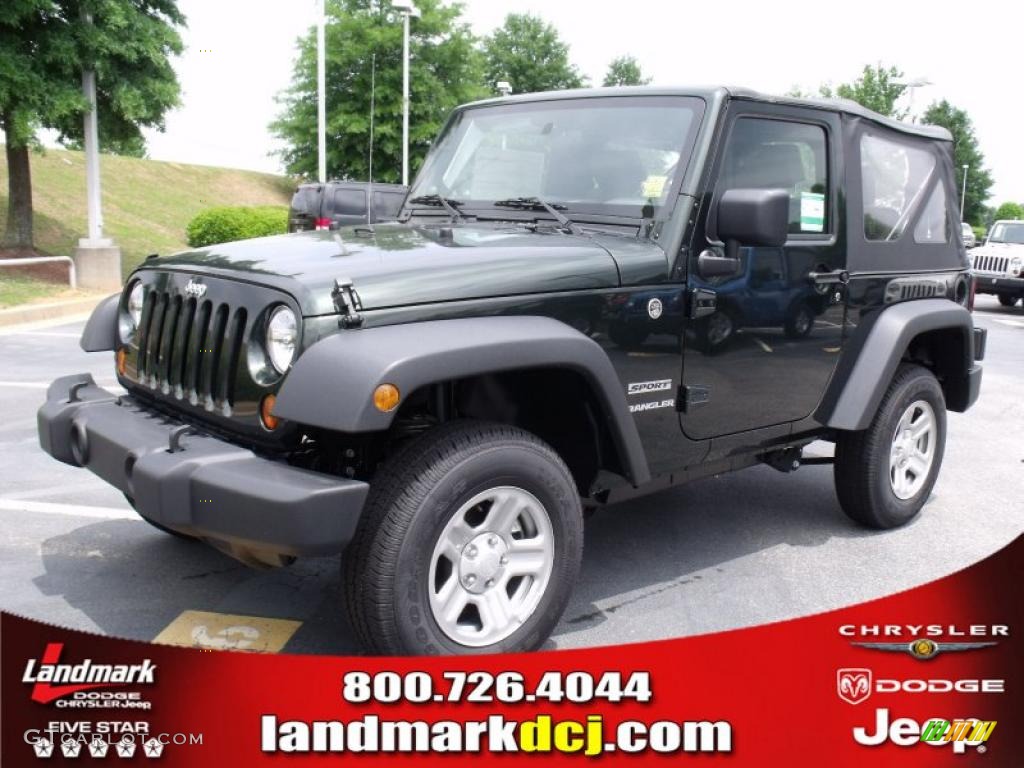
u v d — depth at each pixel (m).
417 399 3.13
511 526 2.97
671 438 3.54
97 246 15.16
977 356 5.05
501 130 4.14
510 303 2.98
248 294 2.89
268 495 2.55
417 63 23.23
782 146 3.85
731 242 3.50
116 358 3.66
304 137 27.23
